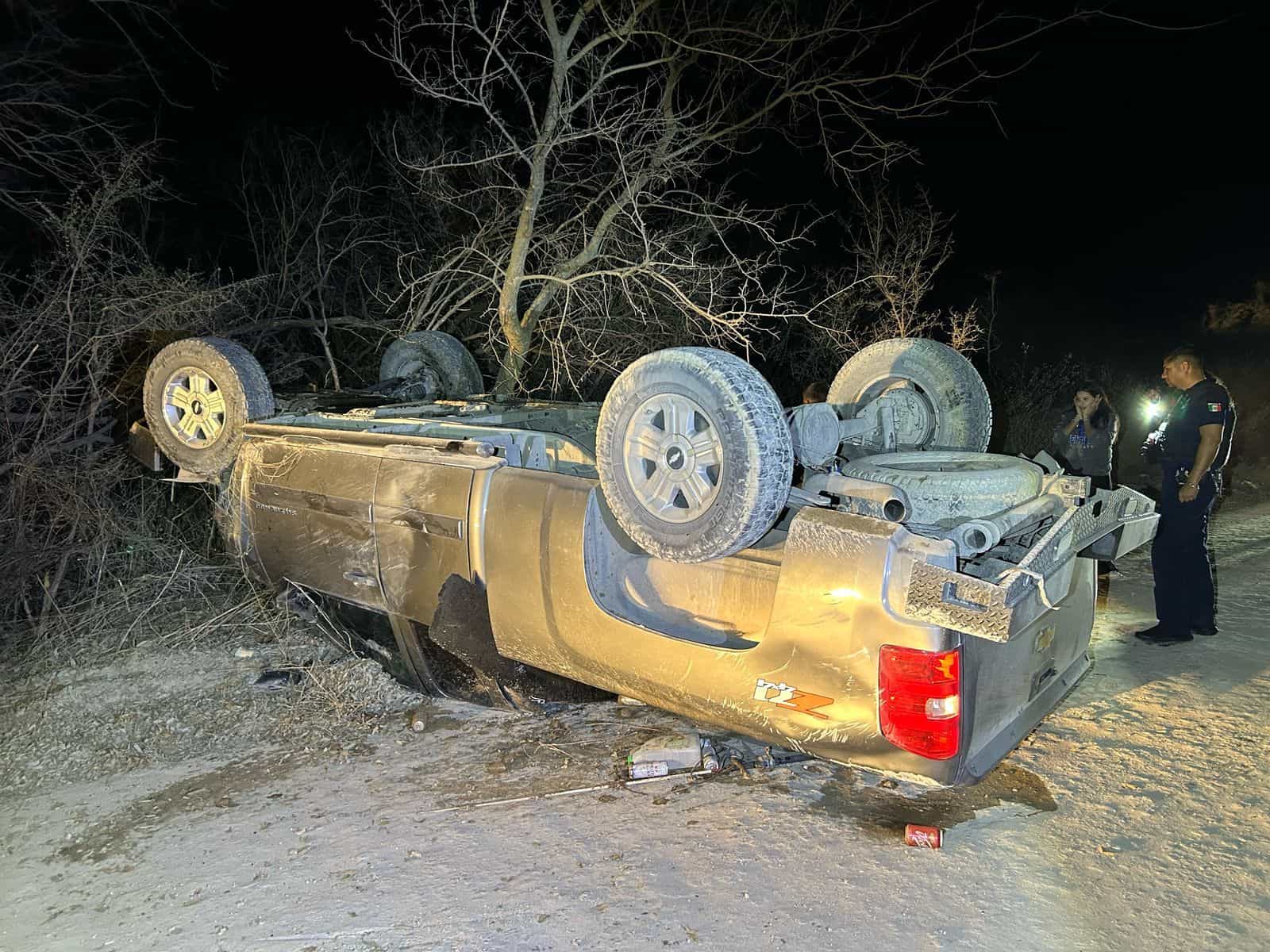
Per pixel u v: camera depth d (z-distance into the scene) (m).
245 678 5.42
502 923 3.21
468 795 4.09
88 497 6.48
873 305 10.14
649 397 3.51
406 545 4.51
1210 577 5.64
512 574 4.10
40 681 5.49
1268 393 12.52
